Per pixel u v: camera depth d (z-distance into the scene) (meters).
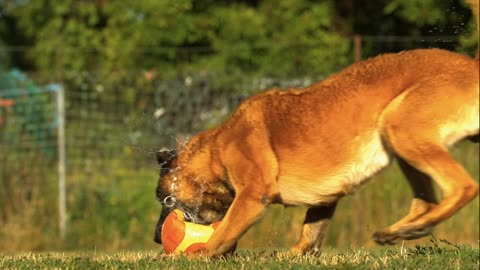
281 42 22.53
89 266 9.12
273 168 9.27
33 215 17.19
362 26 24.70
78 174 18.28
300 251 10.05
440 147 8.72
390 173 16.61
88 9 24.48
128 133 18.98
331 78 9.23
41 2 25.39
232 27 22.72
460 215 16.66
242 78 18.67
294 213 15.84
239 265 9.02
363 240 16.39
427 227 8.63
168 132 18.89
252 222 9.25
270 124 9.30
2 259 10.31
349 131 9.02
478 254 9.16
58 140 17.75
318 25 22.77
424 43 20.06
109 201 17.59
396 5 22.31
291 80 18.52
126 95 19.50
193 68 22.28
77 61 24.05
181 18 23.02
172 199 9.90
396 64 8.98
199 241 9.51
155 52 22.59
